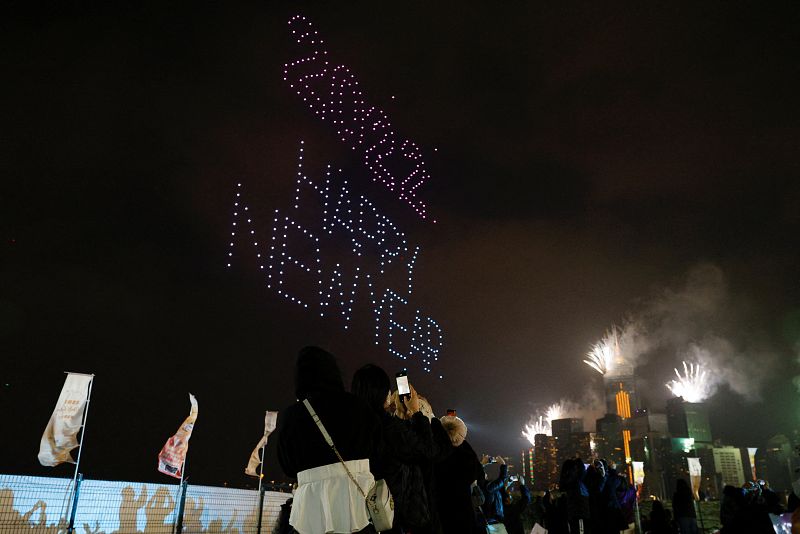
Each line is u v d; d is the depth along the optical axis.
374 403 3.89
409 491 4.00
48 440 8.12
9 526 7.27
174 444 10.16
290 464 3.14
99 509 8.34
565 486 10.54
